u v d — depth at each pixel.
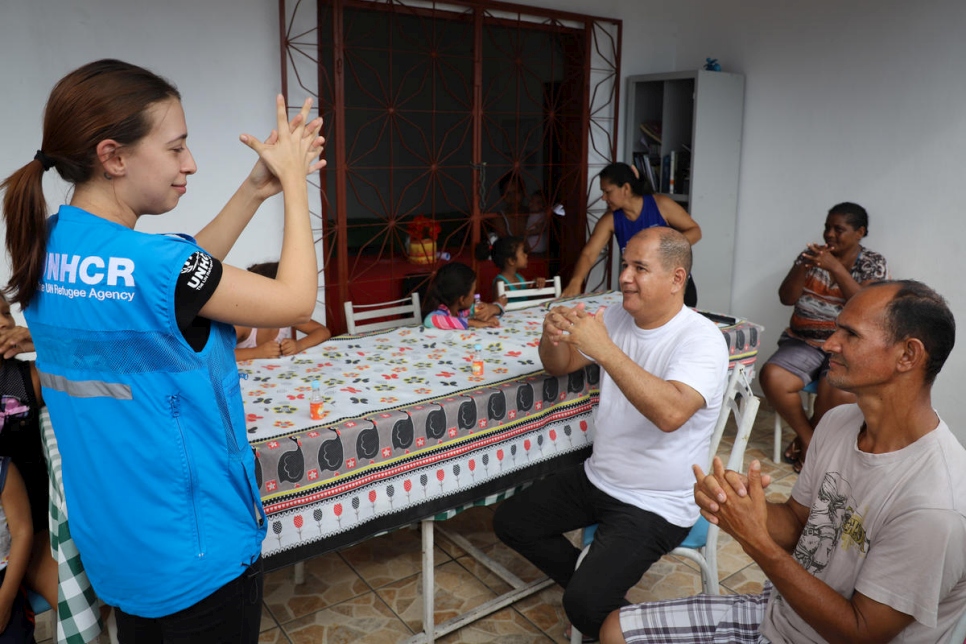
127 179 1.14
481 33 3.82
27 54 2.73
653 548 1.96
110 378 1.15
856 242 3.49
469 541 2.89
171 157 1.16
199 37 3.08
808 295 3.54
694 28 4.53
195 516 1.21
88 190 1.16
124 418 1.16
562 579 2.24
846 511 1.38
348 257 3.68
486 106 3.99
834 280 3.45
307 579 2.65
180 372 1.15
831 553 1.41
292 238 1.25
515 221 4.26
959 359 3.62
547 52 4.21
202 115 3.14
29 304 1.21
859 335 1.28
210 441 1.21
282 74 3.27
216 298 1.13
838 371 1.33
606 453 2.07
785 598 1.33
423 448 2.06
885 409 1.31
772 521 1.54
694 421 1.96
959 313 3.59
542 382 2.32
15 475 1.69
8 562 1.65
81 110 1.09
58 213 1.17
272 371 2.40
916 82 3.60
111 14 2.87
